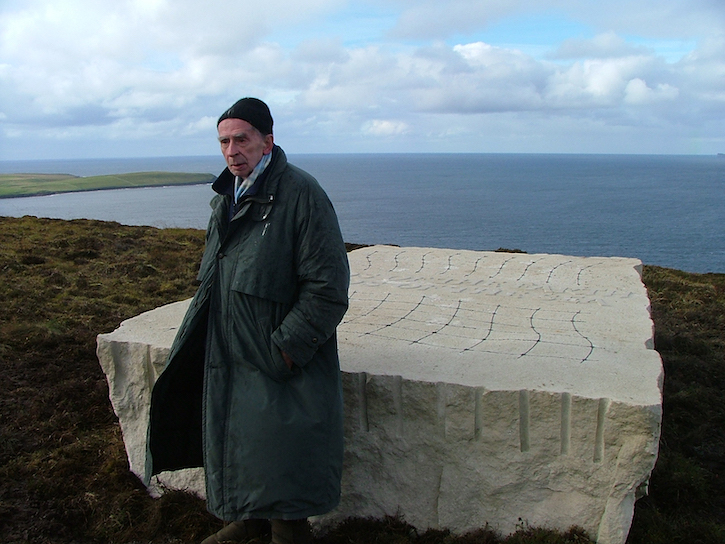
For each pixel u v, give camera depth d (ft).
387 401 8.86
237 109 7.11
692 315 21.75
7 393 13.85
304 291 7.02
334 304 6.98
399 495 9.02
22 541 8.93
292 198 7.07
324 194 7.22
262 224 7.16
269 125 7.31
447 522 8.80
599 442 7.93
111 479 10.43
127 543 9.08
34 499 9.96
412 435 8.83
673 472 10.66
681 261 139.23
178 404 8.16
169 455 8.24
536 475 8.30
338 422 7.43
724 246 168.45
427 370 8.98
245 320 7.20
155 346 9.89
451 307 13.19
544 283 15.61
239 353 7.25
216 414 7.25
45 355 16.30
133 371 10.22
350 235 191.93
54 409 13.20
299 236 7.05
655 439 7.63
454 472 8.68
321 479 7.18
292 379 7.24
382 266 17.67
